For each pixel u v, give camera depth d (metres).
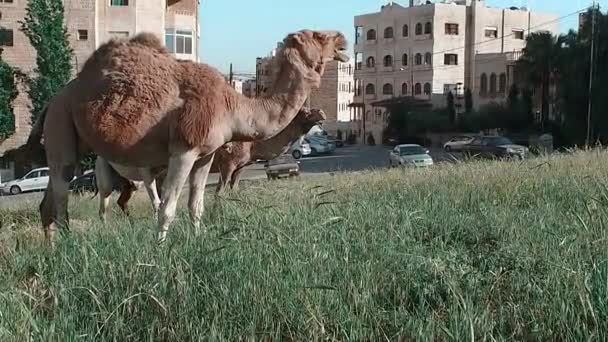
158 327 4.93
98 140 7.72
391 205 9.52
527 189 11.47
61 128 8.01
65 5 46.28
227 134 8.00
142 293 5.09
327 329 4.99
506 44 88.00
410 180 14.38
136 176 10.77
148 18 48.31
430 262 6.21
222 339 4.66
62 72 40.38
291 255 6.10
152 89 7.60
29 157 9.07
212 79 7.86
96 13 47.09
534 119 62.69
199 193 8.43
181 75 7.78
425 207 9.51
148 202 15.79
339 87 114.69
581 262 5.96
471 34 86.62
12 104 46.09
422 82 86.88
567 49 56.12
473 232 8.11
